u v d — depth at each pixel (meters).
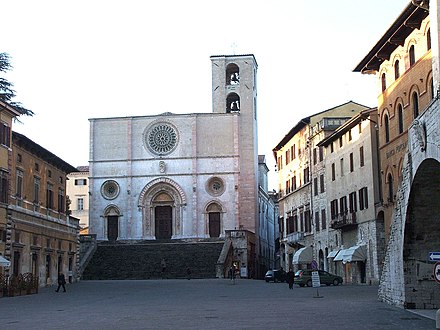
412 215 26.42
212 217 91.19
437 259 19.64
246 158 92.81
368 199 58.28
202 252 82.25
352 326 20.59
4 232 49.44
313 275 38.62
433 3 24.42
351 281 63.19
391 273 30.20
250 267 85.81
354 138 62.47
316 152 76.44
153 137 93.25
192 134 92.44
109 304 34.19
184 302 34.75
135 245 85.81
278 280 68.94
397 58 45.66
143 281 68.56
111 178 92.81
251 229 90.75
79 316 26.55
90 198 92.69
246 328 20.52
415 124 23.59
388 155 48.06
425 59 39.78
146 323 22.78
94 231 91.81
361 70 51.34
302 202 82.88
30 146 56.19
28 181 56.09
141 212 91.75
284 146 93.38
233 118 92.38
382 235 56.06
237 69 97.56
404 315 24.30
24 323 23.77
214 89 95.75
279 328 20.38
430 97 39.34
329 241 70.88
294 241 84.38
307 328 20.23
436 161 22.83
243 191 91.94
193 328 20.77
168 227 91.81
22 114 52.38
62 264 65.50
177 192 91.44
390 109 47.22
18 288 44.72
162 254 82.44
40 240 58.34
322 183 74.06
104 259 82.06
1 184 49.19
